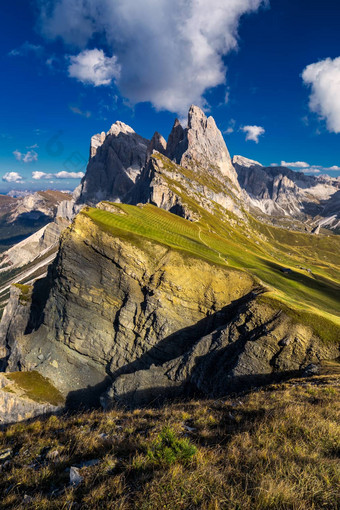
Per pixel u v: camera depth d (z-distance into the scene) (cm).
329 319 4019
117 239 5731
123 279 5694
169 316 5394
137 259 5638
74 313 5938
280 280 7519
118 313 5725
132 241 5800
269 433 859
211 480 594
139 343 5547
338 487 562
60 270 6006
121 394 4631
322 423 893
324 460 666
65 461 811
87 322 5872
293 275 8944
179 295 5438
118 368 5669
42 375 5644
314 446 754
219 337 4447
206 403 1459
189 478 595
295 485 559
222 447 818
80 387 5681
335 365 3266
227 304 5406
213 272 5625
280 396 1438
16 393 5056
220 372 4106
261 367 3797
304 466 636
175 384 4475
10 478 760
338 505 521
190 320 5438
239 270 5738
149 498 548
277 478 584
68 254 5884
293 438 819
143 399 4494
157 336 5394
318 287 8438
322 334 3797
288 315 4069
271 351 3847
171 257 5678
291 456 699
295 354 3722
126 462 738
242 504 529
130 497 577
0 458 935
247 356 3891
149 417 1262
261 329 4081
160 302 5381
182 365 4509
